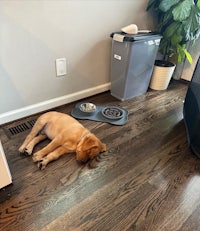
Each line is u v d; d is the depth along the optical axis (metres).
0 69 1.19
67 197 0.88
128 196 0.91
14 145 1.16
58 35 1.33
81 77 1.62
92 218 0.81
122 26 1.68
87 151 1.05
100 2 1.42
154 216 0.83
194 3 1.62
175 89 1.99
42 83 1.41
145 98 1.79
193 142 1.20
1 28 1.09
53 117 1.19
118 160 1.10
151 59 1.70
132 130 1.36
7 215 0.80
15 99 1.33
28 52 1.25
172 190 0.95
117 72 1.66
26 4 1.12
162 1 1.59
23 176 0.97
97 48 1.60
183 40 1.75
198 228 0.80
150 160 1.12
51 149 1.08
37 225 0.77
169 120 1.48
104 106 1.62
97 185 0.95
